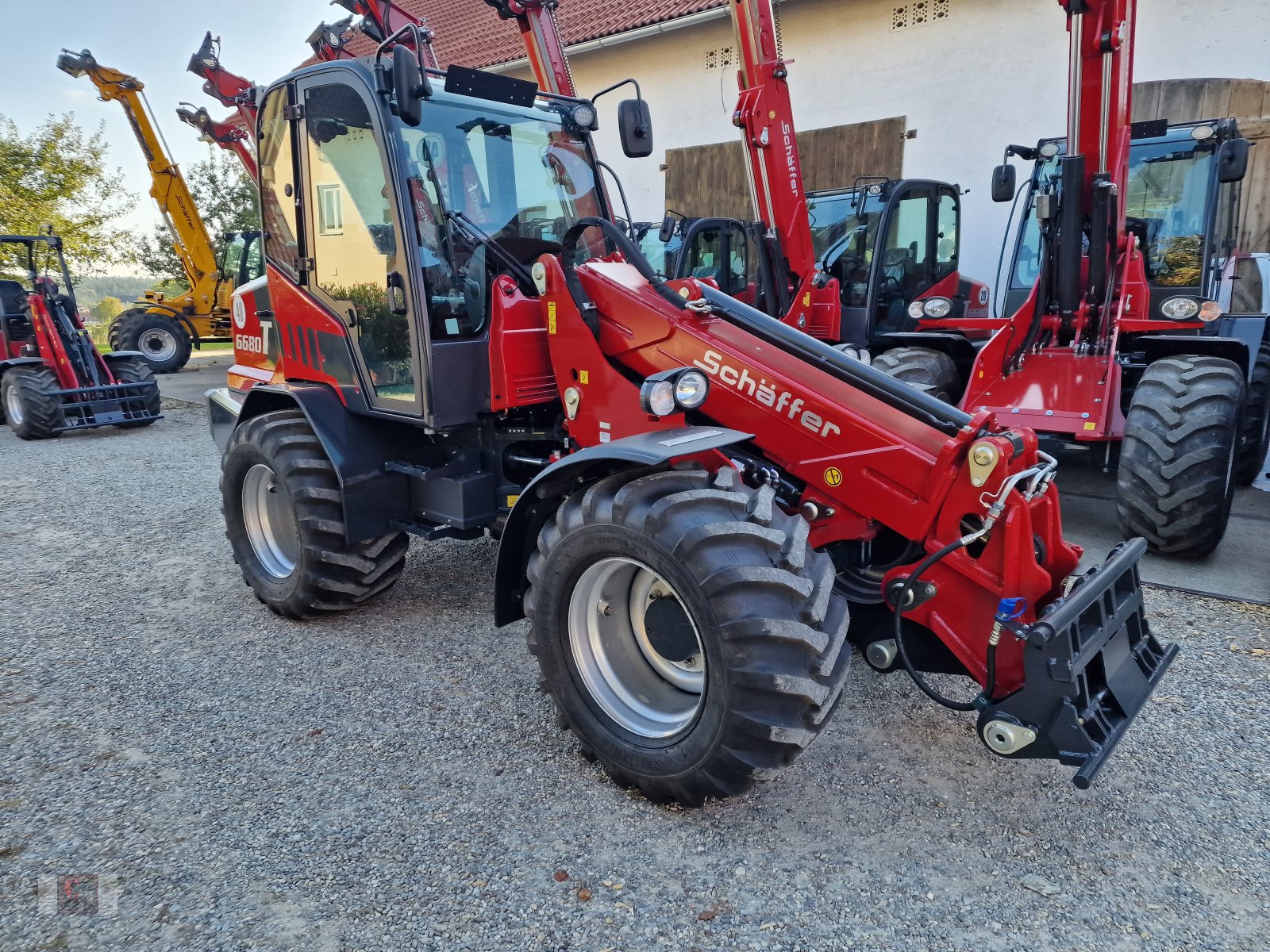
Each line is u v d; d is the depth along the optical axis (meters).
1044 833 2.22
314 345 3.53
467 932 1.89
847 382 2.48
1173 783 2.44
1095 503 5.12
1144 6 7.48
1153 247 5.48
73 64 12.38
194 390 11.77
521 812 2.34
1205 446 3.86
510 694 3.03
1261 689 2.94
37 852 2.18
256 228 20.36
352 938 1.88
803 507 2.58
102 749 2.67
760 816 2.30
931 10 8.68
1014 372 4.60
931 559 2.28
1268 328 5.81
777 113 5.69
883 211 6.82
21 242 8.22
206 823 2.29
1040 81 8.13
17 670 3.23
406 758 2.62
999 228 8.60
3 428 8.91
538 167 3.42
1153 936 1.87
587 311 2.83
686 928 1.90
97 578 4.28
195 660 3.32
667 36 10.89
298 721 2.84
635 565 2.34
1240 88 7.19
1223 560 4.17
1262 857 2.12
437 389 3.02
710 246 7.73
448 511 3.28
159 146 13.21
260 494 3.83
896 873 2.08
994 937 1.87
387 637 3.53
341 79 3.05
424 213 3.00
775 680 2.02
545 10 4.66
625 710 2.44
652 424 2.71
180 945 1.87
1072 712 2.04
